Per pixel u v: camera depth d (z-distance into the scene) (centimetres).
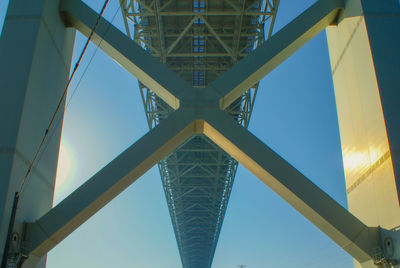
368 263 1220
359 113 1362
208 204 6888
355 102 1394
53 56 1375
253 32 2784
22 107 1151
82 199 1180
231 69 1342
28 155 1193
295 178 1210
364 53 1301
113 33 1391
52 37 1358
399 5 1316
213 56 3023
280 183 1209
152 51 3009
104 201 1248
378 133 1216
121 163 1213
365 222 1330
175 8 2603
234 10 2583
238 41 2770
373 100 1246
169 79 1327
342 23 1466
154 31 2788
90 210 1223
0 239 1030
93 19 1411
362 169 1348
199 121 1298
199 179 5816
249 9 2483
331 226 1198
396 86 1216
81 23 1425
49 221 1166
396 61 1245
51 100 1374
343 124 1534
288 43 1390
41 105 1284
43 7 1283
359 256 1238
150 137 1245
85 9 1425
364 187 1335
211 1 2520
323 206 1200
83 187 1191
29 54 1211
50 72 1353
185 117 1272
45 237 1155
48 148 1365
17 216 1121
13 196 1097
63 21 1448
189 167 5428
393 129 1167
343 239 1223
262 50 1373
